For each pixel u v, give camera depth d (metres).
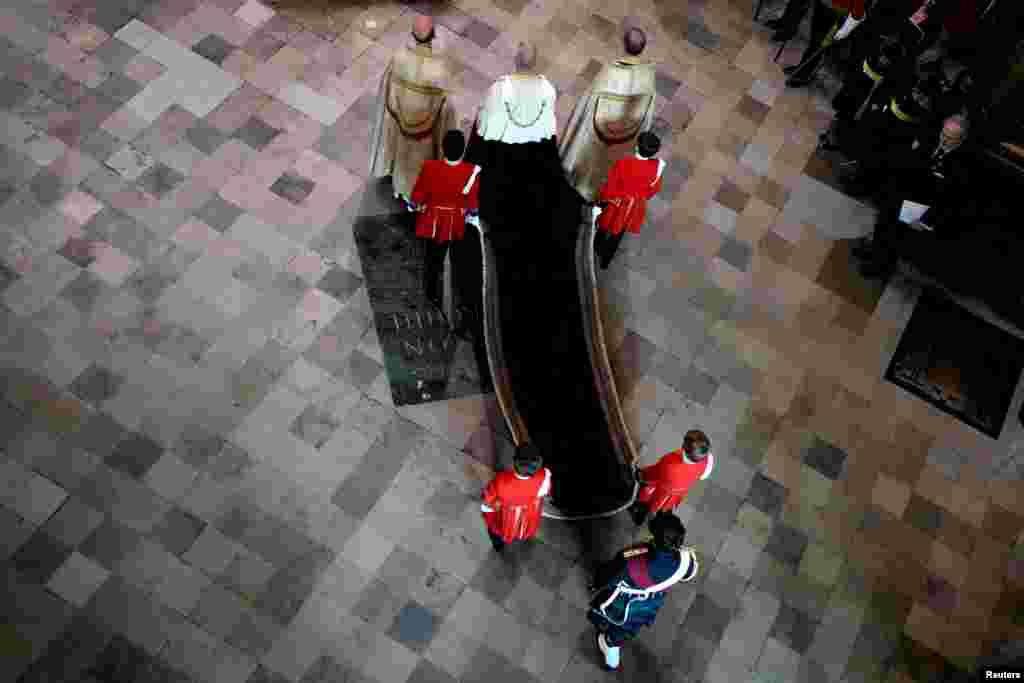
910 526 7.73
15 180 7.83
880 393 8.31
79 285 7.48
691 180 9.12
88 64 8.52
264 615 6.55
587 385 7.68
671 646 6.91
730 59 10.01
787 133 9.62
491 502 6.02
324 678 6.42
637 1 10.17
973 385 8.51
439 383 7.58
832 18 9.25
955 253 8.82
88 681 6.16
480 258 8.23
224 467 6.99
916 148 8.38
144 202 7.94
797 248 8.95
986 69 9.08
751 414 7.98
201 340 7.44
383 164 8.10
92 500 6.72
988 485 8.05
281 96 8.72
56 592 6.38
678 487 6.39
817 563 7.43
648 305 8.34
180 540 6.69
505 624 6.78
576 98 9.38
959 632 7.36
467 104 9.04
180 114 8.43
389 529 6.97
